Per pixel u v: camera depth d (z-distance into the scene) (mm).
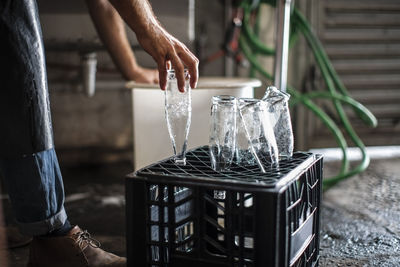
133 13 1368
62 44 2625
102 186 2701
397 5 3482
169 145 1927
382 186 2697
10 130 1311
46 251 1472
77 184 2736
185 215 1342
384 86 3580
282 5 2160
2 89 1284
